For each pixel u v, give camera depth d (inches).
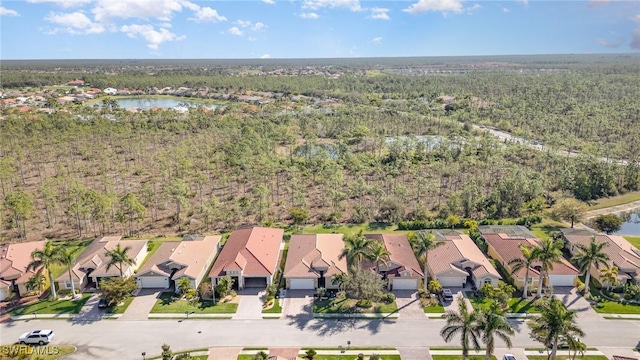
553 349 1817.2
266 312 2358.5
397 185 4087.1
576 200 3740.2
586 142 5625.0
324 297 2491.4
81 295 2529.5
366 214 3563.0
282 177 4635.8
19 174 4640.8
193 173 4672.7
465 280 2586.1
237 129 6230.3
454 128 6815.9
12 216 3503.9
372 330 2198.6
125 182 4426.7
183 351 2047.2
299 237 3097.9
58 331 2203.5
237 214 3644.2
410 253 2827.3
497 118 7347.4
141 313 2354.8
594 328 2194.9
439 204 3796.8
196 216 3644.2
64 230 3400.6
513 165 4650.6
